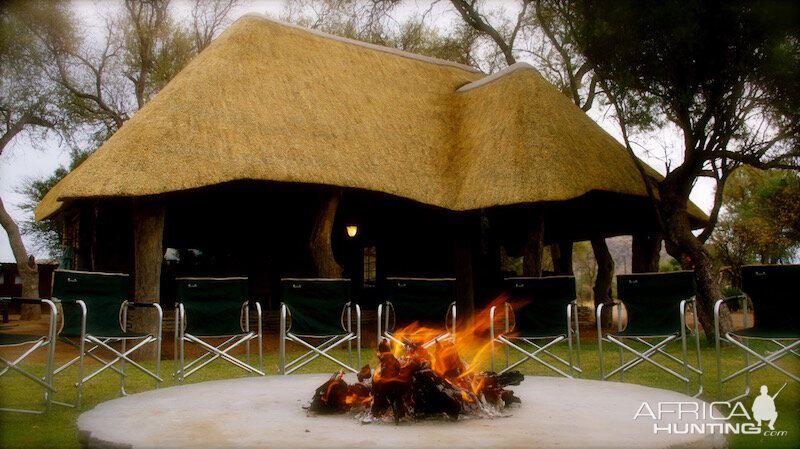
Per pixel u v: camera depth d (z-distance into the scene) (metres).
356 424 3.18
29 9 17.58
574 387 4.39
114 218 12.74
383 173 10.84
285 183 10.38
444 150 12.24
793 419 4.23
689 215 13.34
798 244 21.56
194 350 9.89
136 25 20.17
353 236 16.05
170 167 8.84
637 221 13.58
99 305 5.31
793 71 8.21
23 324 14.65
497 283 15.05
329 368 7.51
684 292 5.31
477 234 12.16
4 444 3.58
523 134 11.02
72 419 4.39
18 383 6.18
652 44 8.88
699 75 8.87
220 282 5.90
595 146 11.67
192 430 3.02
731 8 8.09
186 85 10.03
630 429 2.99
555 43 12.45
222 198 14.19
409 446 2.67
